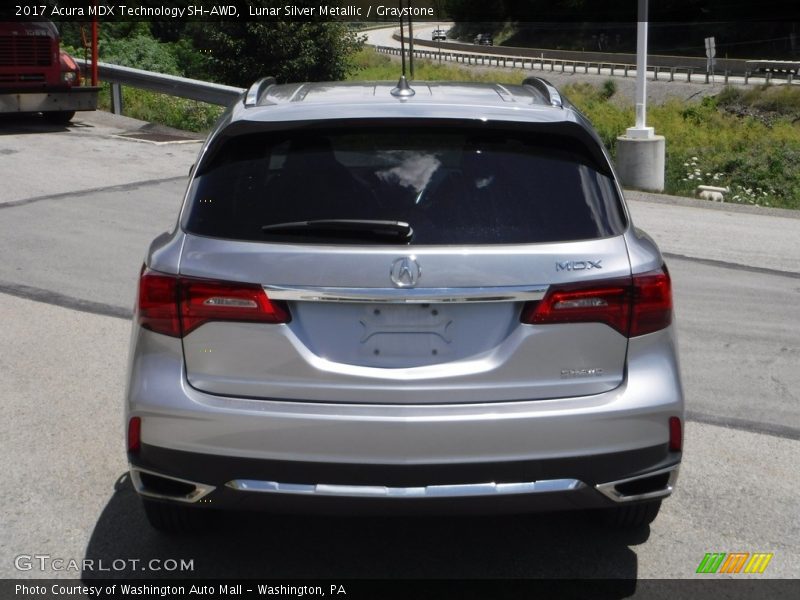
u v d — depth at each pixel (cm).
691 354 670
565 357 317
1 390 552
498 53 10319
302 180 327
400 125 340
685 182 1905
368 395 312
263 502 317
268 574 362
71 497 423
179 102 2098
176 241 328
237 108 363
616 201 338
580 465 316
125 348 633
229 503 321
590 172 338
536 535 397
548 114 344
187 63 4259
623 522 394
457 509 315
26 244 899
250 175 332
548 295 313
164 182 1241
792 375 628
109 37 3331
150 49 3375
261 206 324
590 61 8738
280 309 312
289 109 347
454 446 309
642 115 1622
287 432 309
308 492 312
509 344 314
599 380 321
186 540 388
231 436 312
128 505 417
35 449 472
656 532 402
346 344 315
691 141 4081
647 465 325
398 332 315
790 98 5891
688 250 1055
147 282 323
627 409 317
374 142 336
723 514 421
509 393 315
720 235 1165
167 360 320
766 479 460
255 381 315
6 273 802
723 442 507
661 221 1262
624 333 321
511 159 334
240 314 312
